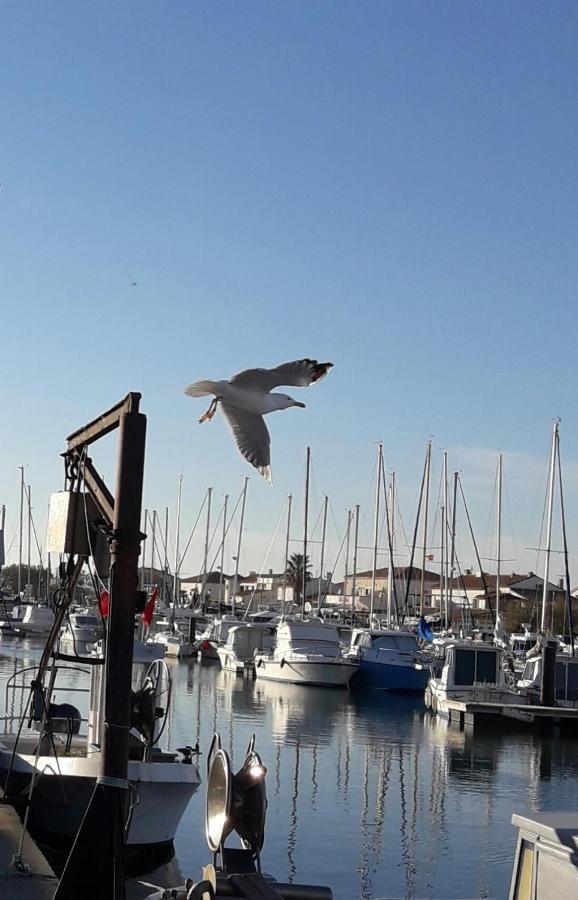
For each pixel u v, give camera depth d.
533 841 7.43
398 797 23.16
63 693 37.91
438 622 81.88
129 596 9.88
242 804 9.57
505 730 36.56
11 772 15.64
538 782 26.20
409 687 49.53
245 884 8.79
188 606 104.88
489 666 40.78
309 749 30.30
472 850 18.31
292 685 50.62
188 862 16.23
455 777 26.50
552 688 38.84
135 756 16.84
